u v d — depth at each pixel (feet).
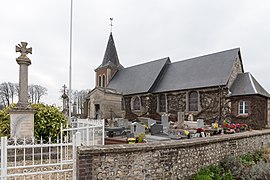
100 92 89.35
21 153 22.76
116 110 90.48
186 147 20.70
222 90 67.15
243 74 70.49
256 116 60.59
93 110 91.81
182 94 77.71
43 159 22.97
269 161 30.19
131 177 16.46
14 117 25.63
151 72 97.25
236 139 29.60
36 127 27.12
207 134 38.17
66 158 18.38
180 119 62.44
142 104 90.07
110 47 128.06
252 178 23.11
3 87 162.40
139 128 42.88
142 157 17.17
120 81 111.34
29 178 17.39
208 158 23.61
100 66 128.47
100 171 15.16
